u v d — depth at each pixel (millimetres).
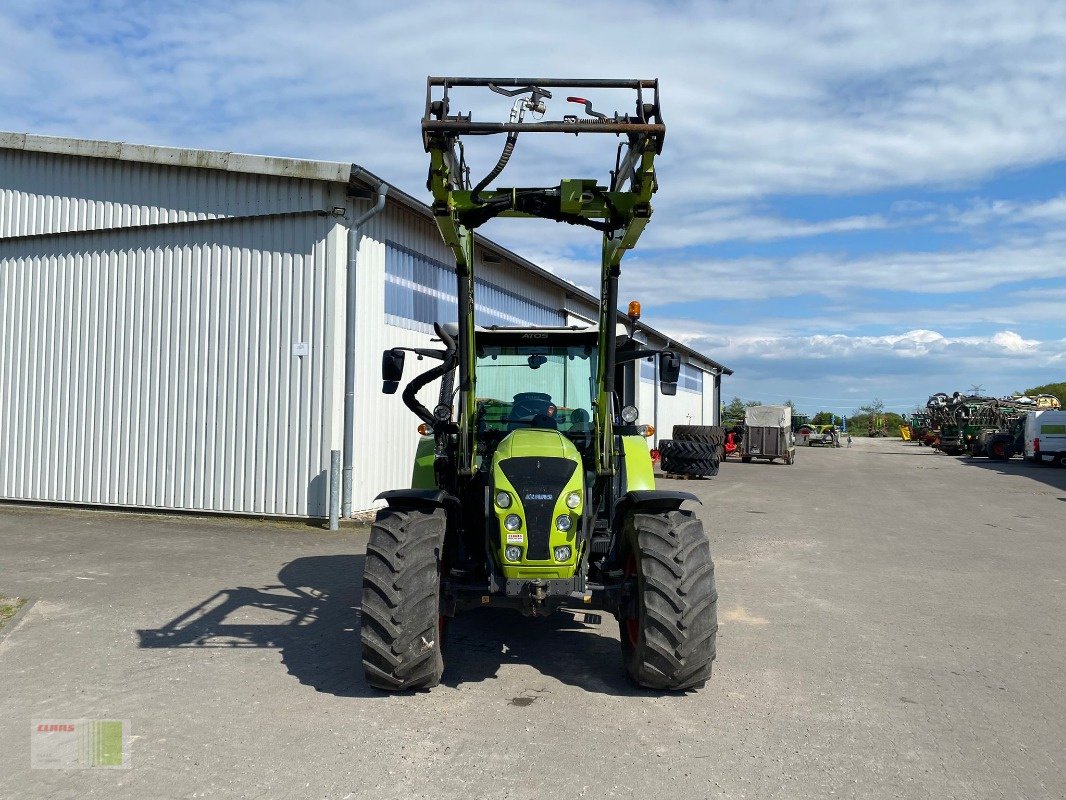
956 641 6457
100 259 12961
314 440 11578
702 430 25734
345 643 5945
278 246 11852
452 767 3963
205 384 12211
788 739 4414
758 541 11359
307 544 10000
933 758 4211
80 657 5559
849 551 10656
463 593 5094
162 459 12422
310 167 11359
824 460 34344
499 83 4777
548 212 5391
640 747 4254
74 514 12219
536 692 5051
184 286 12398
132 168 12688
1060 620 7176
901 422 88812
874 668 5723
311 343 11633
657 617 4805
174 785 3750
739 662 5797
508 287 18109
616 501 5957
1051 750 4344
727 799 3709
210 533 10633
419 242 13805
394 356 5758
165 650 5730
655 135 4691
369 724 4469
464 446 5504
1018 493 19312
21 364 13469
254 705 4719
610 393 5586
